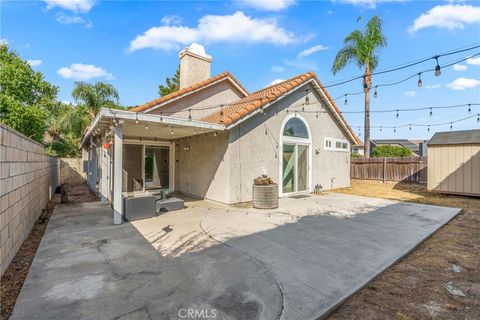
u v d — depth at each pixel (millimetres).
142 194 7566
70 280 3410
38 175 6789
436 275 3793
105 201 8992
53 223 6406
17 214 4551
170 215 7316
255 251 4523
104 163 9031
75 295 3037
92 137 11656
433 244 5188
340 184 13758
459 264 4191
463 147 10773
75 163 18094
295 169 11227
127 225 6219
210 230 5809
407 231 5793
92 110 21953
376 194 11797
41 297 2988
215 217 7066
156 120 6566
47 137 26297
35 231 5887
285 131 10766
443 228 6324
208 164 9789
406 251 4566
